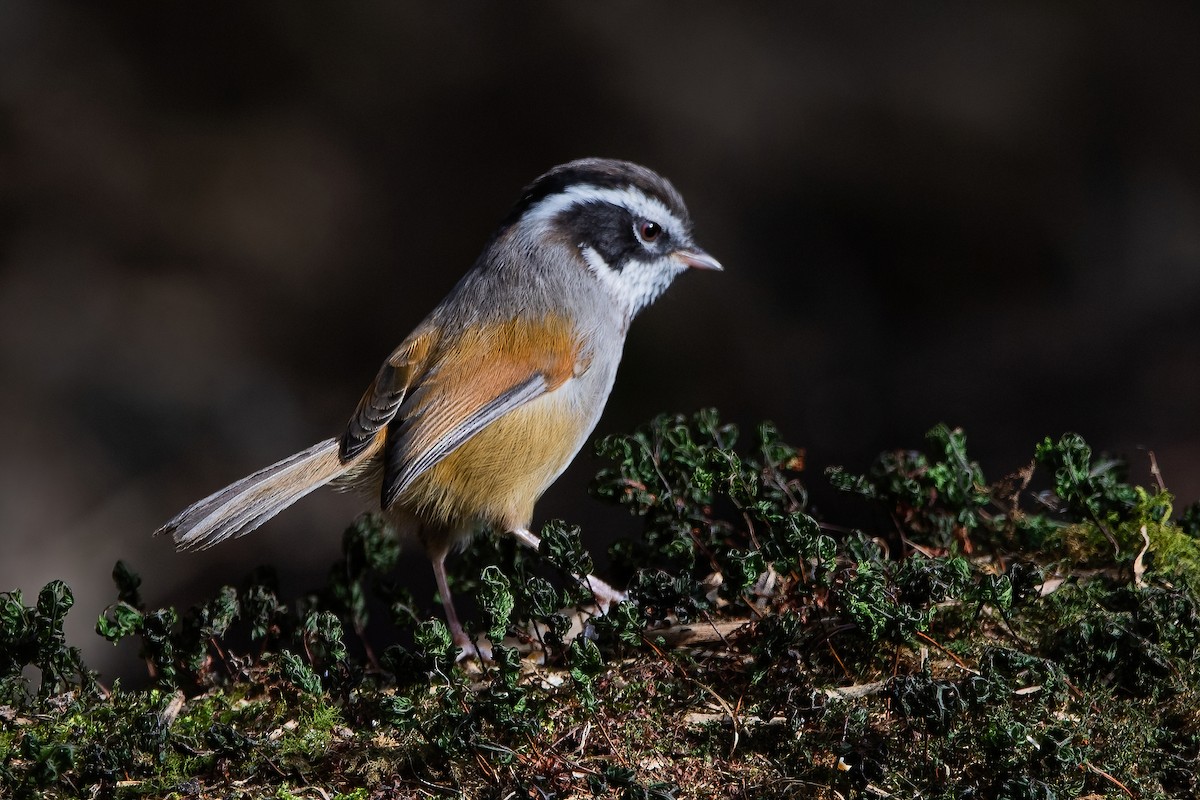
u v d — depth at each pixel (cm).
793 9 1717
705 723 493
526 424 675
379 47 1722
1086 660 500
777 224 1616
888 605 488
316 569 1371
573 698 509
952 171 1616
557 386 689
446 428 661
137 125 1695
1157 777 453
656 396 1523
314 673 519
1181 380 1457
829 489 1399
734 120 1653
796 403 1515
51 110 1678
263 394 1562
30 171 1652
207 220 1662
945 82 1642
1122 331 1525
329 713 502
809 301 1590
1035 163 1616
